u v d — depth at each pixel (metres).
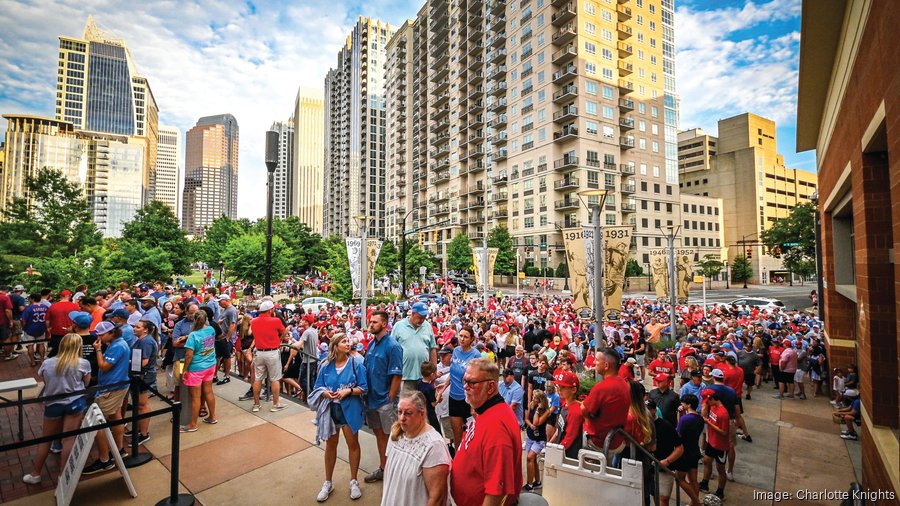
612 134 61.00
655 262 18.77
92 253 23.34
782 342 13.17
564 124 59.91
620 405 4.91
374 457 5.89
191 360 6.77
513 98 66.88
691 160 99.31
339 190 153.88
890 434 5.39
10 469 5.38
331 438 4.82
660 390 6.83
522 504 2.93
